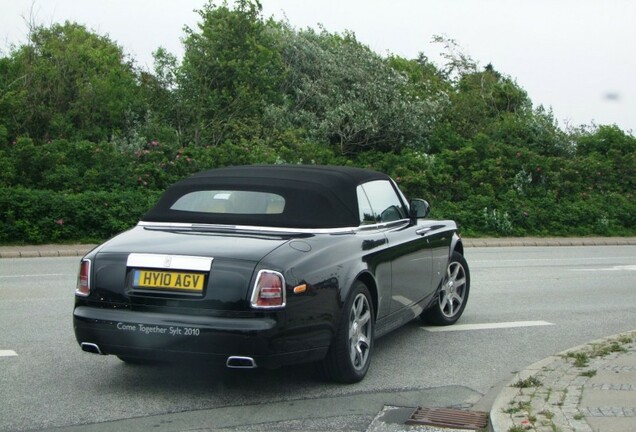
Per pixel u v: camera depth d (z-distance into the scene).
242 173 7.35
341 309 6.49
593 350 7.59
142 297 6.12
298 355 6.12
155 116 25.50
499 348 8.42
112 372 7.05
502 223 25.25
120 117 25.02
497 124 32.75
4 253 16.52
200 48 28.08
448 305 9.57
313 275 6.24
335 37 33.06
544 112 33.12
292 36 30.36
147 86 27.27
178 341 5.95
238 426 5.66
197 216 7.02
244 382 6.80
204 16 28.75
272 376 7.00
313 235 6.74
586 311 10.90
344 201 7.16
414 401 6.38
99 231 18.83
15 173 19.89
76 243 18.38
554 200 27.45
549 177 28.67
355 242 6.96
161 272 6.11
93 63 27.23
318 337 6.27
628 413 5.53
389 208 8.06
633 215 28.27
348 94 29.44
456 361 7.79
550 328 9.59
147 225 7.11
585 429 5.17
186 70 27.34
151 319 6.02
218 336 5.89
